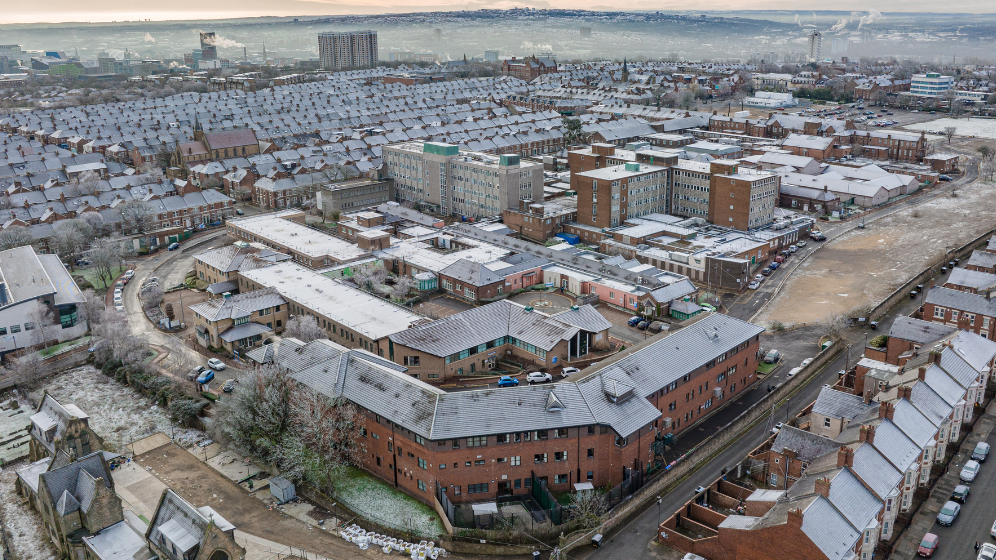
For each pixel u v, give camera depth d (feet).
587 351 553.64
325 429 407.85
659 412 409.69
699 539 344.28
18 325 581.53
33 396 517.96
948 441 426.51
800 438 389.80
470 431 378.32
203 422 471.21
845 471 337.72
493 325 556.10
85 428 398.83
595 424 388.16
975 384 449.06
